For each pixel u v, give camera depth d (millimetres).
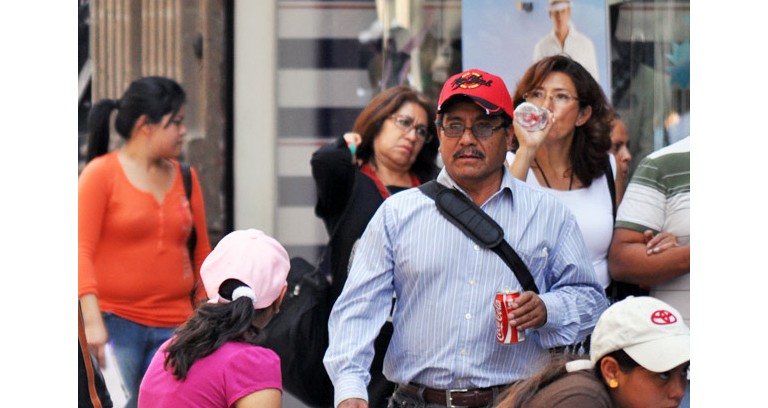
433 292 9961
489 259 9938
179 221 13953
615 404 7488
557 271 10211
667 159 13484
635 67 14141
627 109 14109
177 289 13922
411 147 13750
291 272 13352
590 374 7496
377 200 13508
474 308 9891
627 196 13617
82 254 13477
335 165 13266
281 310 13125
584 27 13891
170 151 14016
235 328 8594
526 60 13953
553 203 10281
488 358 9875
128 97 13984
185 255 14023
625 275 13562
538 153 13602
